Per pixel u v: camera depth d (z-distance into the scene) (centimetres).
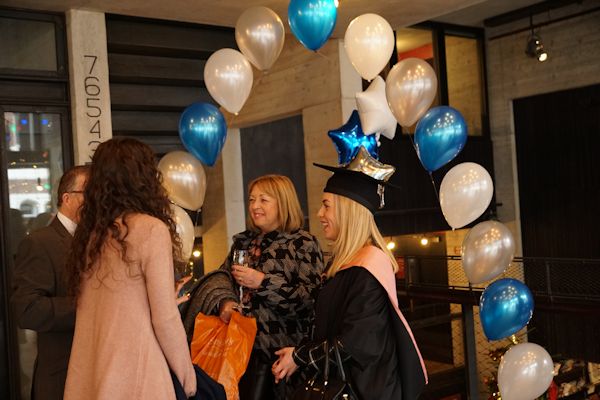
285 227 279
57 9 451
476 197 340
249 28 369
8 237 436
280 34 377
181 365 171
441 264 1080
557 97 901
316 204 604
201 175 337
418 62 344
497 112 970
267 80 659
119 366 164
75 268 175
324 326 204
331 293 205
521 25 923
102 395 161
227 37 602
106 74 468
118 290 168
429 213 886
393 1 485
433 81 343
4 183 435
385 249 213
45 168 453
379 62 373
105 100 468
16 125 443
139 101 612
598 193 862
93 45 462
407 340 197
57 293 219
